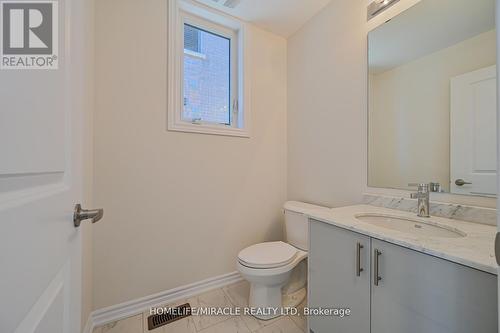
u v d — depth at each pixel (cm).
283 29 202
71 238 56
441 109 108
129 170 143
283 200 214
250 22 192
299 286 166
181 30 168
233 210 186
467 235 79
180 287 161
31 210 35
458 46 103
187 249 164
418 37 117
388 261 79
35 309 37
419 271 70
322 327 109
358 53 147
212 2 168
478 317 58
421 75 116
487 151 94
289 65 213
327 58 171
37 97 39
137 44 145
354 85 150
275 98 210
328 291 106
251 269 134
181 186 162
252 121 196
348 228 93
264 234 202
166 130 156
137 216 145
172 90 157
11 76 32
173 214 159
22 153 34
